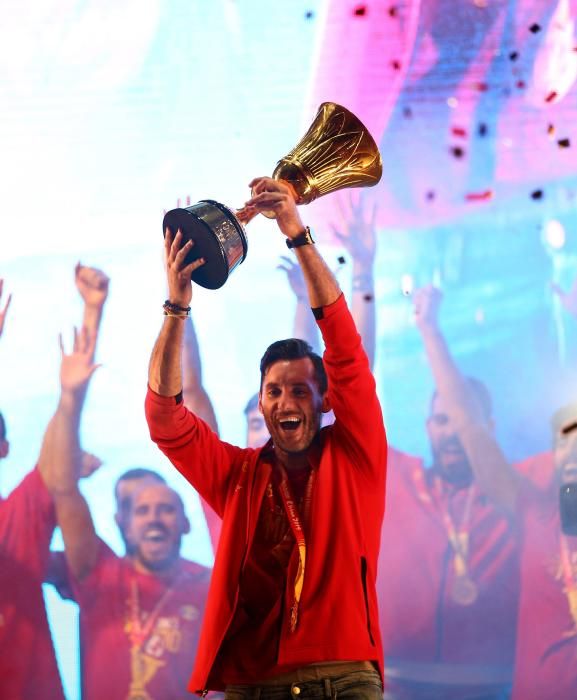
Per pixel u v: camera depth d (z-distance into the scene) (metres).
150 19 14.43
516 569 12.64
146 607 12.55
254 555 5.71
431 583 12.70
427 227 13.94
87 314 13.62
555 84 14.29
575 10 14.38
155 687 12.30
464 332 13.66
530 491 12.91
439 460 13.07
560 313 13.68
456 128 14.23
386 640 12.58
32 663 12.37
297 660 5.29
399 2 14.47
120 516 12.88
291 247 5.69
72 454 13.05
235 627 5.58
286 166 6.07
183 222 5.53
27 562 12.67
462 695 12.33
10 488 12.95
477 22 14.41
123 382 13.41
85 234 13.91
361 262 13.69
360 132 6.24
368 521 5.73
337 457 5.83
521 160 14.13
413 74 14.35
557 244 13.88
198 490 6.07
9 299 13.62
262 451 6.07
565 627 12.40
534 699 12.27
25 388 13.36
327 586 5.45
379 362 13.48
